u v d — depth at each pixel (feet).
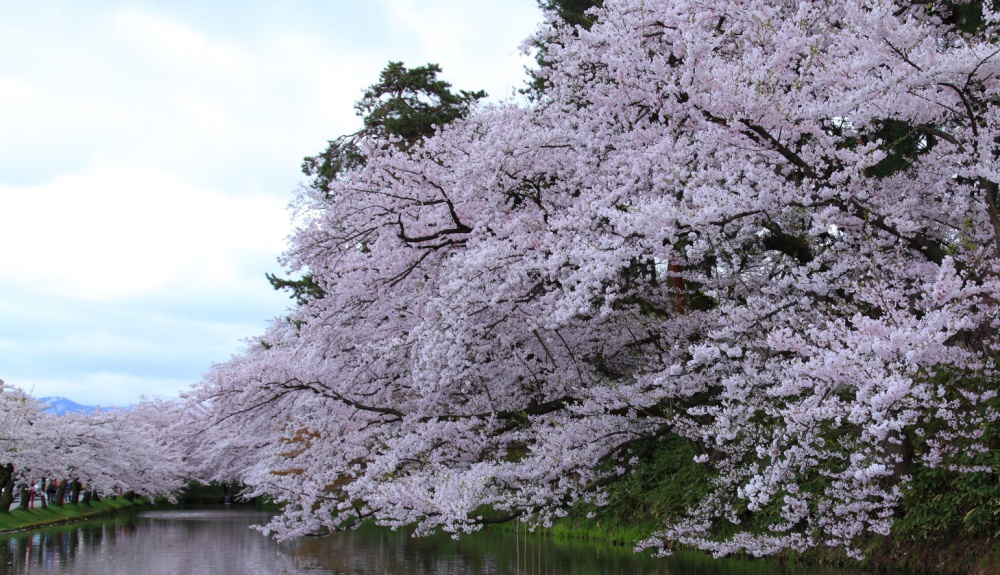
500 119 43.62
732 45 32.12
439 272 44.62
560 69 40.04
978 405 25.30
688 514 34.30
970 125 26.07
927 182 31.37
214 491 141.59
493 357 41.86
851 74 26.84
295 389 43.62
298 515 39.04
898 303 23.62
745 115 26.50
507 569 32.83
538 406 40.68
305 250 43.45
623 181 35.40
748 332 28.71
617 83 34.88
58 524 76.43
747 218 28.91
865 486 26.16
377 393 46.11
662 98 32.63
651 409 37.99
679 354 36.60
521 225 36.99
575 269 33.30
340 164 64.95
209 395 42.39
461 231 42.45
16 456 74.59
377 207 42.57
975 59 22.99
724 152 30.86
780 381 27.94
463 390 42.37
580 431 36.99
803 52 28.86
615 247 29.19
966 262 25.62
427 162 41.65
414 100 71.00
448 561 36.86
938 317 20.97
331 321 44.29
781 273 33.06
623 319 39.14
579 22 52.06
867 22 24.16
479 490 33.58
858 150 27.04
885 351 20.44
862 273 28.63
